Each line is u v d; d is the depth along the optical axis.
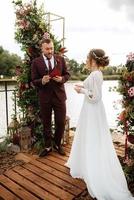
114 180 2.95
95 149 3.00
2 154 4.14
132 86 2.92
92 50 3.06
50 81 3.86
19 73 4.40
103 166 2.96
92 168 2.95
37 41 4.21
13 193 2.97
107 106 9.74
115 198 2.79
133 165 3.11
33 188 3.07
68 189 3.03
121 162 3.48
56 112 3.98
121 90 3.01
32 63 3.91
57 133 4.08
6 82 4.62
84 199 2.85
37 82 3.79
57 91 3.93
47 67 3.87
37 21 4.25
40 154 4.04
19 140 4.40
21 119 4.67
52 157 4.01
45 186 3.11
